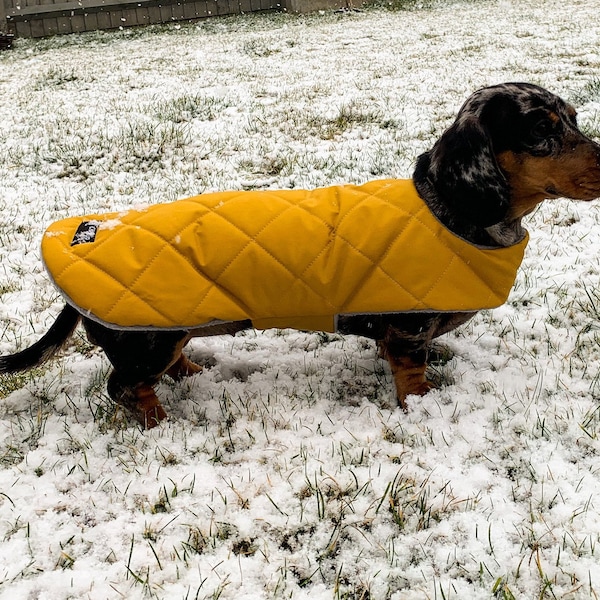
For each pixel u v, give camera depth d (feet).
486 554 1.38
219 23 9.90
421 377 1.86
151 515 1.54
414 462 1.64
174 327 1.66
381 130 4.25
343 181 3.43
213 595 1.32
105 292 1.64
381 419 1.81
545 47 6.32
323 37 8.05
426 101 4.80
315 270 1.66
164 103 5.13
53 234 1.73
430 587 1.32
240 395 1.98
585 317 2.22
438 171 1.67
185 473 1.65
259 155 3.95
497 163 1.64
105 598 1.33
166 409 1.96
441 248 1.67
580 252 2.63
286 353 2.22
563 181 1.61
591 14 7.87
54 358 2.21
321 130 4.32
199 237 1.68
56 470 1.69
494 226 1.72
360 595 1.32
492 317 2.27
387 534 1.45
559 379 1.90
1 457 1.76
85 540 1.48
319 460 1.67
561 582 1.31
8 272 2.76
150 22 10.19
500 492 1.53
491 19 8.34
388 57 6.60
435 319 1.75
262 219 1.70
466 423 1.75
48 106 5.36
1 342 2.32
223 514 1.53
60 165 3.99
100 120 4.81
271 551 1.43
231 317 1.69
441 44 7.04
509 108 1.61
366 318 1.80
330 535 1.46
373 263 1.67
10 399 1.98
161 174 3.78
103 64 7.11
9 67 7.34
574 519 1.43
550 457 1.61
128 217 1.75
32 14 9.55
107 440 1.79
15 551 1.45
